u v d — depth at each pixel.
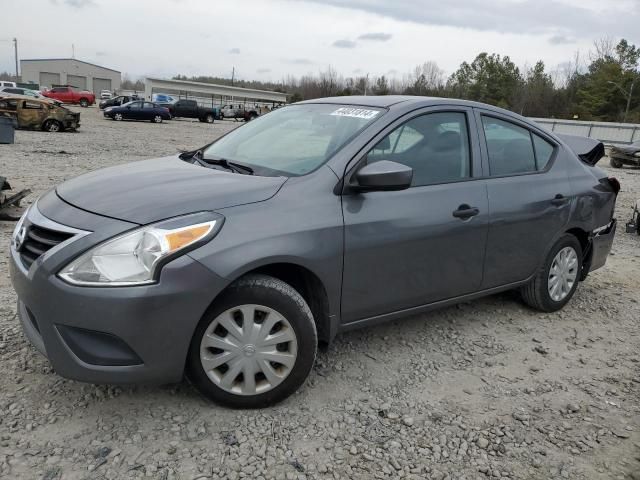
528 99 78.06
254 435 2.83
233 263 2.73
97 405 2.97
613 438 3.04
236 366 2.91
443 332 4.23
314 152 3.40
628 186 15.52
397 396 3.29
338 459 2.71
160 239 2.62
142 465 2.56
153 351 2.65
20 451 2.59
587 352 4.09
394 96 3.98
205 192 2.92
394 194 3.41
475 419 3.12
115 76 99.62
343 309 3.26
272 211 2.93
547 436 3.02
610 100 69.06
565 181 4.52
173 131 29.20
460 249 3.73
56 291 2.58
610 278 5.98
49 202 3.05
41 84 96.00
